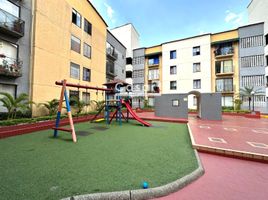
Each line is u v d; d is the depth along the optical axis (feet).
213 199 7.18
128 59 81.71
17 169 9.20
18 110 26.43
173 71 71.87
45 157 11.35
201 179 9.13
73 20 41.22
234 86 58.90
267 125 29.27
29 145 14.66
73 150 13.21
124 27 83.35
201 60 65.51
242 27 57.88
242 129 24.79
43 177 8.21
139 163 10.42
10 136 18.34
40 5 31.01
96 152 12.70
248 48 56.59
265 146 14.90
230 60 60.49
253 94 52.03
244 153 12.58
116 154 12.24
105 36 57.88
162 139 17.84
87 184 7.57
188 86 67.87
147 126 27.35
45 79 32.09
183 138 18.51
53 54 34.22
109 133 20.89
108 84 32.96
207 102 37.93
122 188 7.30
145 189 7.23
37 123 23.47
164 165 10.17
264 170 10.57
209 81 63.52
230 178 9.34
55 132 18.53
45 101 31.83
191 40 68.13
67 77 38.47
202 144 15.46
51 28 33.65
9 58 26.76
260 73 54.13
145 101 73.20
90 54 48.57
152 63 79.15
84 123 30.22
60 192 6.87
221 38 62.44
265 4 53.67
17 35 27.35
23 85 28.58
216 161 12.21
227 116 49.08
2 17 25.48
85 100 44.04
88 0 47.01
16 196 6.56
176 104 39.73
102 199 6.67
